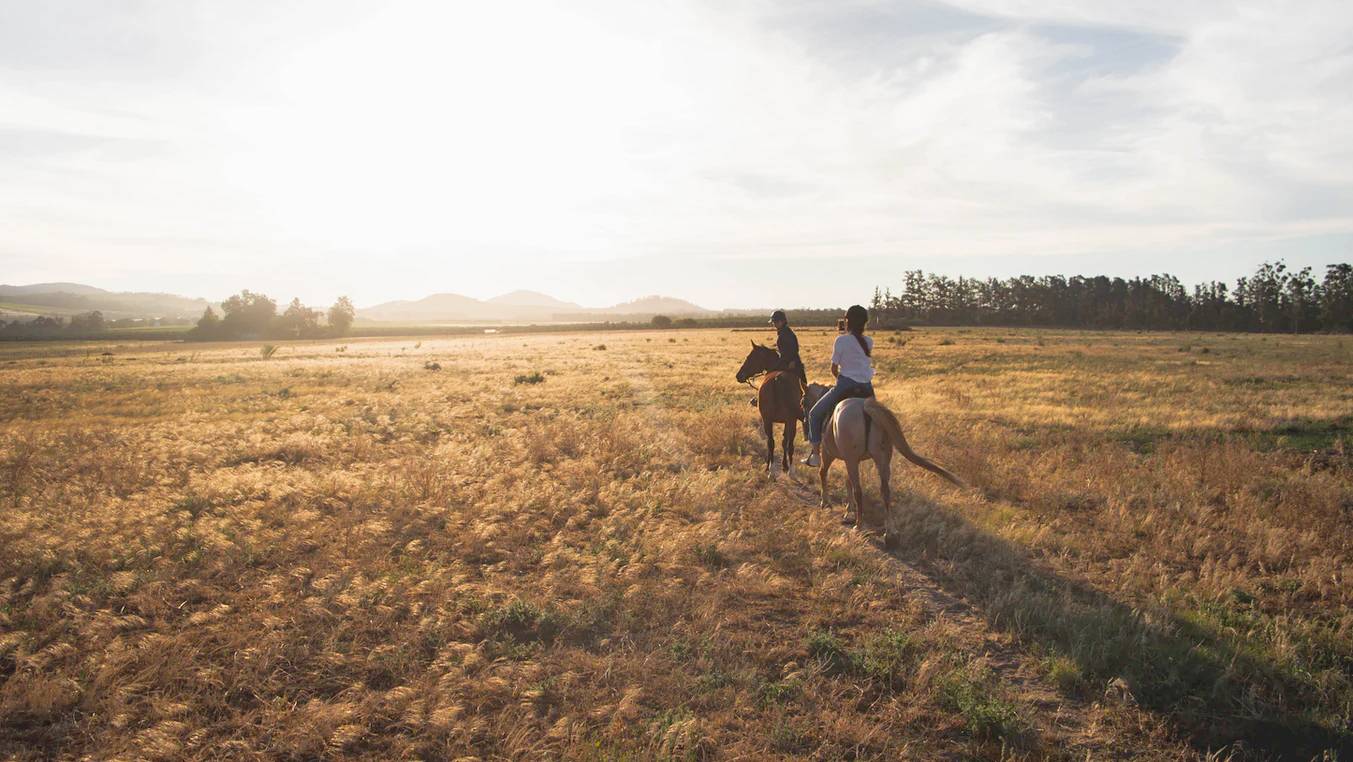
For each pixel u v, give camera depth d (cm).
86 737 436
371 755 424
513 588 671
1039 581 678
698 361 3906
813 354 4003
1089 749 427
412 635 561
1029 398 2022
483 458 1218
